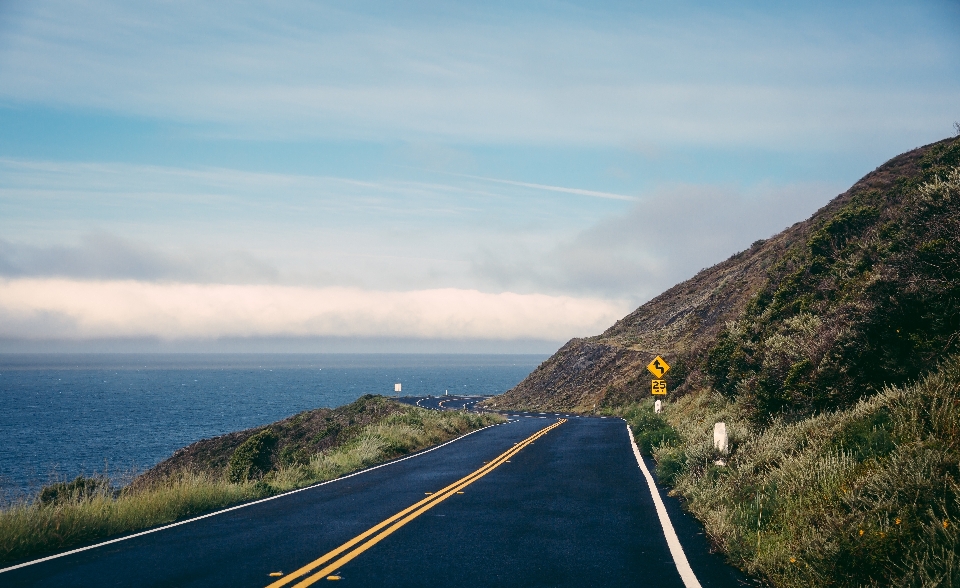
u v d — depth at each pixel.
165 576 6.55
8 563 7.11
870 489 7.38
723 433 12.93
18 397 138.00
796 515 7.89
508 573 6.80
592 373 64.31
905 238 14.82
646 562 7.37
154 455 54.97
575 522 9.67
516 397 73.00
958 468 7.12
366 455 18.72
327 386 191.75
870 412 10.17
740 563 7.24
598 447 21.64
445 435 27.28
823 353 14.00
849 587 6.02
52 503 9.27
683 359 38.28
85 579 6.44
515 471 15.88
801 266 23.58
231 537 8.50
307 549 7.78
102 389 174.50
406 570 6.86
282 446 38.25
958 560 5.68
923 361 11.43
